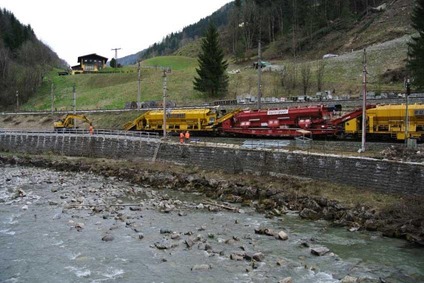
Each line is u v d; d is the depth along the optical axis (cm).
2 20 18462
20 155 6512
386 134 4438
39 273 2180
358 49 11338
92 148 6122
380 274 2145
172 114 6103
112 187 4275
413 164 3175
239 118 5503
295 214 3281
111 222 3019
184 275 2125
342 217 3081
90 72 14975
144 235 2728
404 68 8275
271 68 10531
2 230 2850
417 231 2667
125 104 9512
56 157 6112
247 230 2853
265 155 4156
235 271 2164
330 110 5019
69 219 3094
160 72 13412
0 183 4572
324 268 2216
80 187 4284
